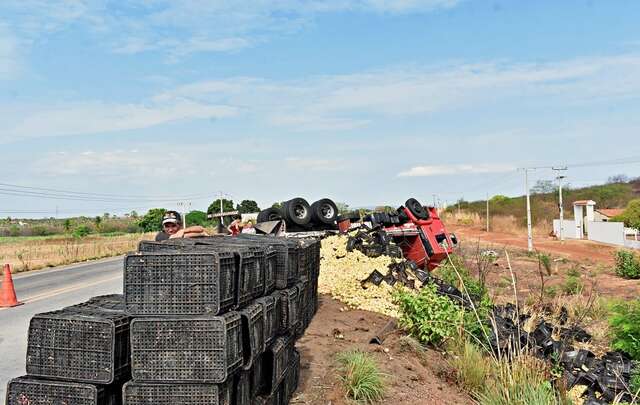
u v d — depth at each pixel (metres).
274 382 5.48
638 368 9.18
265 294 5.73
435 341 9.62
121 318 4.34
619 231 38.25
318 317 9.79
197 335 4.26
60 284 18.52
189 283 4.36
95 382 4.22
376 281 11.58
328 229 15.73
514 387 7.56
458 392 7.87
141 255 4.39
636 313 10.35
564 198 74.31
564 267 24.55
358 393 6.62
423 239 14.74
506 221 57.81
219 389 4.30
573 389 8.77
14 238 65.75
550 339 9.92
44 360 4.27
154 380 4.26
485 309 10.67
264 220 16.05
